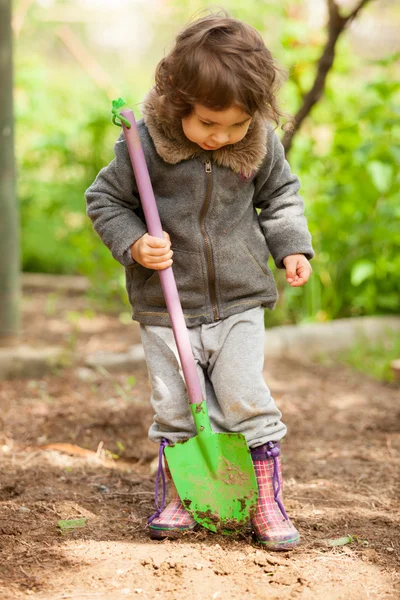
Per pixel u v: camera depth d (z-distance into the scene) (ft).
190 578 7.73
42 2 33.32
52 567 7.92
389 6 27.99
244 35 8.02
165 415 8.85
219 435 8.58
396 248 19.66
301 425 13.58
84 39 36.06
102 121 23.45
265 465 8.80
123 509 9.58
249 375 8.73
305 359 18.24
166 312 8.96
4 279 16.02
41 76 26.37
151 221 8.49
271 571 7.95
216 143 8.10
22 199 25.99
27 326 20.12
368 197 19.10
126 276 9.25
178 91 7.90
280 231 9.02
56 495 9.88
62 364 16.25
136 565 7.98
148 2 33.76
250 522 8.95
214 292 8.93
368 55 28.04
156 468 11.24
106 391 15.08
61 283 25.53
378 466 11.54
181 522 8.70
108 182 8.86
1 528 8.71
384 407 14.82
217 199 8.63
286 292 20.11
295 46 20.10
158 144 8.46
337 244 19.84
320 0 24.12
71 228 26.03
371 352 18.66
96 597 7.36
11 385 15.23
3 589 7.46
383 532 9.00
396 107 18.67
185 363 8.57
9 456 11.52
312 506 9.81
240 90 7.72
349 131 19.20
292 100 20.16
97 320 21.13
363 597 7.45
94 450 11.95
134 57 36.32
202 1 23.72
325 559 8.25
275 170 9.06
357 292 20.13
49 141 23.95
